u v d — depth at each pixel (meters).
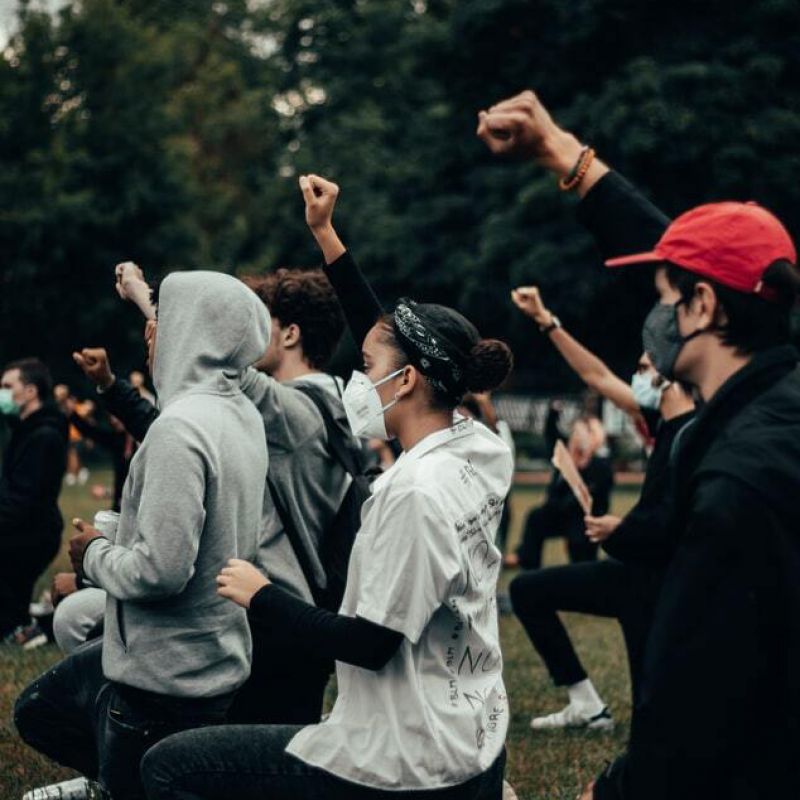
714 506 2.07
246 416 3.37
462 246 29.83
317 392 3.79
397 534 2.63
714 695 2.04
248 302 3.38
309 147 40.38
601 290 26.22
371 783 2.66
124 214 32.00
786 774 2.09
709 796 2.11
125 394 4.25
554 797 4.93
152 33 34.94
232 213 39.41
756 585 2.05
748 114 25.53
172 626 3.21
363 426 2.95
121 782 3.31
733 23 26.72
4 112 31.25
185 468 3.10
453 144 29.91
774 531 2.07
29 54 31.61
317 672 3.68
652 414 5.23
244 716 3.65
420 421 2.92
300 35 45.31
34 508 7.60
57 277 31.94
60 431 7.74
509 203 28.56
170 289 3.37
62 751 3.85
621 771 2.22
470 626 2.76
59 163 31.09
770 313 2.24
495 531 2.86
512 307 27.34
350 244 34.97
